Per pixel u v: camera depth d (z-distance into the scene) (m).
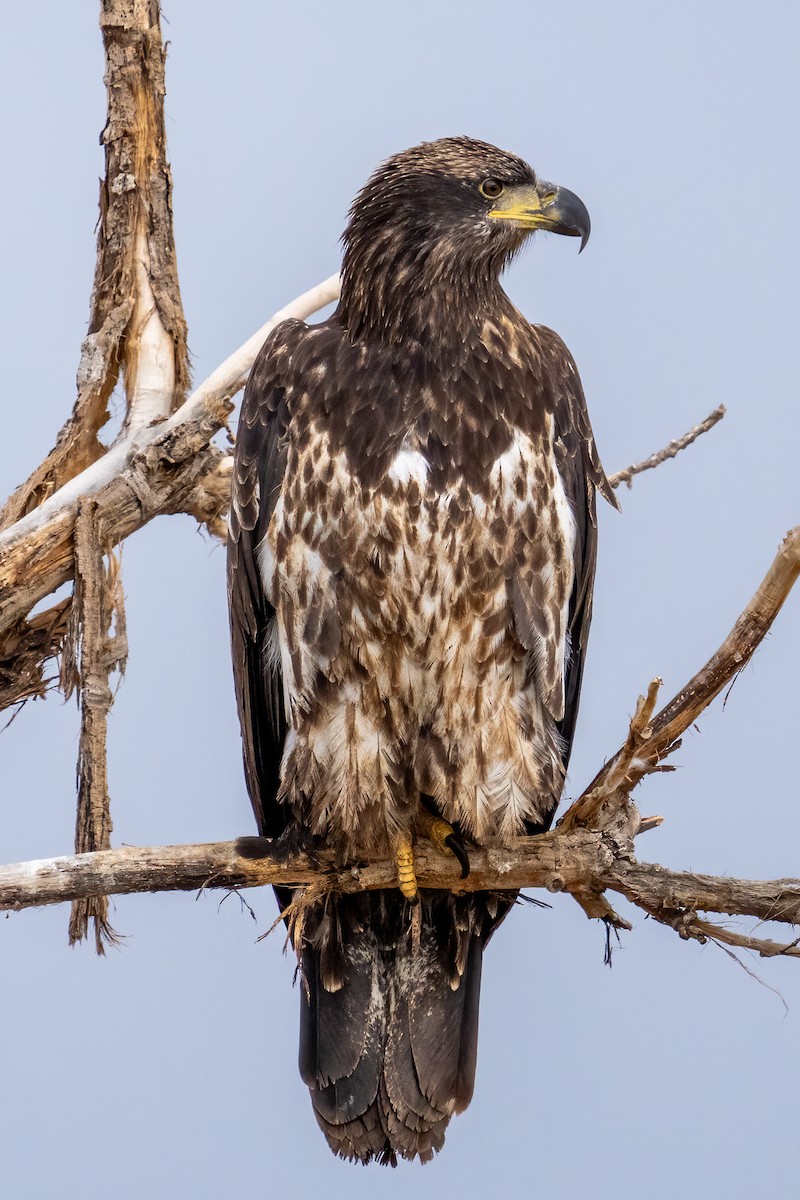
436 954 13.07
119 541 14.21
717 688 11.06
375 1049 13.04
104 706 13.70
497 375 12.48
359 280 12.69
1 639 14.18
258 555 12.80
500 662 12.40
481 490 12.19
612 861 11.31
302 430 12.38
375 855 12.62
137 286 14.91
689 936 11.13
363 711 12.44
